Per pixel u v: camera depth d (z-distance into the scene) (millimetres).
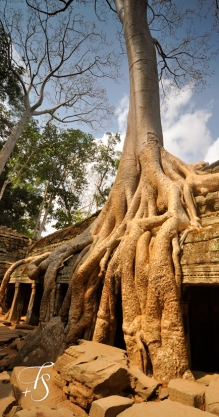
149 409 3002
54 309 8008
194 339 6082
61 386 4113
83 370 3740
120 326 6547
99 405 3057
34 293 10617
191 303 6363
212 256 4398
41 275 9961
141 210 7195
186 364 4160
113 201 8289
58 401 3836
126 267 5621
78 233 11664
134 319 5059
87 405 3420
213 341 6008
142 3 10867
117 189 8375
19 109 16500
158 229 6148
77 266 7527
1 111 16844
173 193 6594
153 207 7125
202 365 5887
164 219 5977
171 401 3223
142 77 9672
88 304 6434
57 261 8656
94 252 6855
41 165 25125
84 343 5344
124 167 8641
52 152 23938
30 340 5930
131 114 9680
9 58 14688
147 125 8859
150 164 7859
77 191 28078
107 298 5836
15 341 7438
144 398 3670
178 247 5082
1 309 13734
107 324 5652
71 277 7535
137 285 5289
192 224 5711
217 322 6016
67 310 6902
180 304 4738
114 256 6191
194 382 3842
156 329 4613
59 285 8312
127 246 5871
